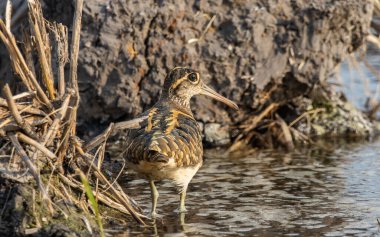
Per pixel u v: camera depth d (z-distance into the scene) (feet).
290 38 45.27
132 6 44.04
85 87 44.47
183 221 32.58
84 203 31.40
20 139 30.07
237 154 44.86
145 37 44.39
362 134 49.57
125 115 45.14
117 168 38.78
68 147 31.81
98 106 44.86
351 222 32.58
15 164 30.73
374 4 51.16
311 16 45.29
